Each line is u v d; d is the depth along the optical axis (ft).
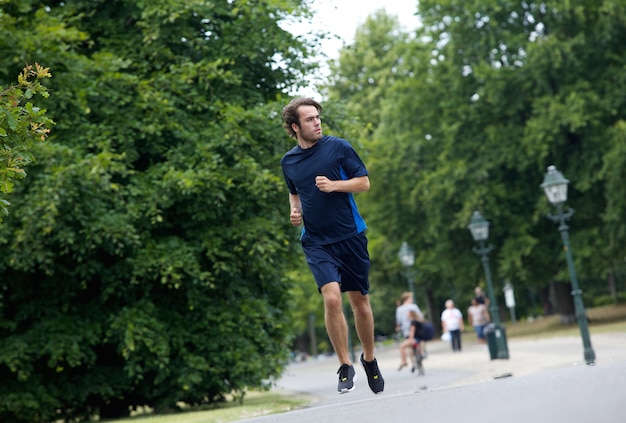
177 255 76.33
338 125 87.51
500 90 179.83
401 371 114.83
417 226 211.61
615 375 23.34
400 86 202.39
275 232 78.84
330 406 32.42
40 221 68.85
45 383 80.33
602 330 158.20
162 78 80.69
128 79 78.69
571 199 182.39
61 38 77.25
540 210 177.88
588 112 173.58
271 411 60.03
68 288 78.13
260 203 79.56
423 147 204.54
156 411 82.64
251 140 79.41
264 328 86.43
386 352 218.38
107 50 83.05
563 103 176.96
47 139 72.64
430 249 211.61
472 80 191.11
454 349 162.91
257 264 79.82
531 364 90.27
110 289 76.89
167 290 82.48
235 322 81.05
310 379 133.39
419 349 99.35
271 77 89.20
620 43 181.27
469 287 205.26
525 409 18.24
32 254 70.08
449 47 190.08
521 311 335.67
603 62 181.16
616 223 168.25
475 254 192.54
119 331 76.64
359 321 33.73
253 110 80.18
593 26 182.60
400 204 211.82
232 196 80.33
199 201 78.84
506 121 189.98
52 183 69.82
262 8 84.17
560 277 180.45
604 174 173.06
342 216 32.22
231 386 82.12
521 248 179.22
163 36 82.48
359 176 32.07
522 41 181.16
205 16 83.71
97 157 71.72
